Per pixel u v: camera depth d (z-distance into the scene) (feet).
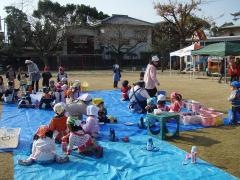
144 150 23.61
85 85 59.41
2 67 140.46
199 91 58.13
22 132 29.19
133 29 172.45
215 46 74.43
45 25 151.64
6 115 37.17
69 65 155.33
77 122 22.80
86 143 22.44
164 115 26.84
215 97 50.34
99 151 22.09
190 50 85.66
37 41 149.89
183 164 20.71
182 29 148.15
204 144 25.17
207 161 21.38
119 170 19.86
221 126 30.99
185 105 37.32
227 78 84.84
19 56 148.97
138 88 37.58
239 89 31.89
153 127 28.45
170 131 28.40
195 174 19.15
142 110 37.40
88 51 171.73
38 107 42.09
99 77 98.27
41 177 18.84
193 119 31.40
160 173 19.36
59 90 41.73
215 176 18.85
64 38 158.61
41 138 21.09
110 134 26.30
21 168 20.15
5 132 26.16
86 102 31.27
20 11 152.66
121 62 168.14
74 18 173.78
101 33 168.86
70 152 22.63
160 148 24.04
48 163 20.84
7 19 149.28
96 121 26.86
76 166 20.52
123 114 37.11
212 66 96.32
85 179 18.57
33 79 56.24
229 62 70.69
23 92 51.03
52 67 152.97
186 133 28.43
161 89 61.57
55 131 25.17
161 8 148.77
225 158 21.94
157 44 156.76
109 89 64.03
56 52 159.84
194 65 102.83
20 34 149.07
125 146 24.58
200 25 148.46
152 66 40.37
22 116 36.60
